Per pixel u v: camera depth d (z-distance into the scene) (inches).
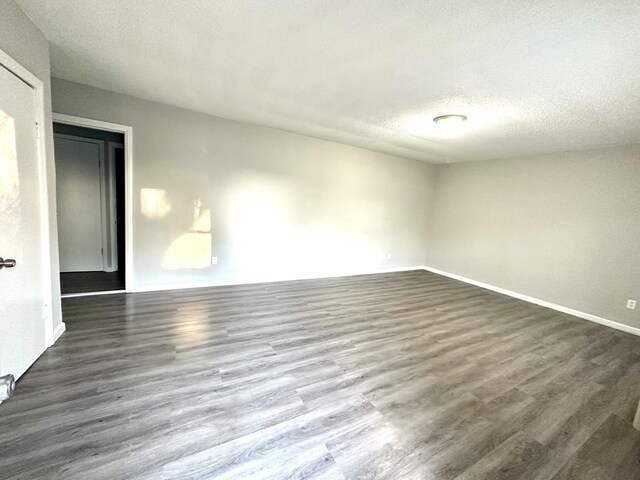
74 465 52.5
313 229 198.2
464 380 89.4
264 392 76.9
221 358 92.1
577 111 108.6
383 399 77.6
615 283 146.6
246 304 141.5
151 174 142.3
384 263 238.7
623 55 72.1
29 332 79.4
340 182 205.0
